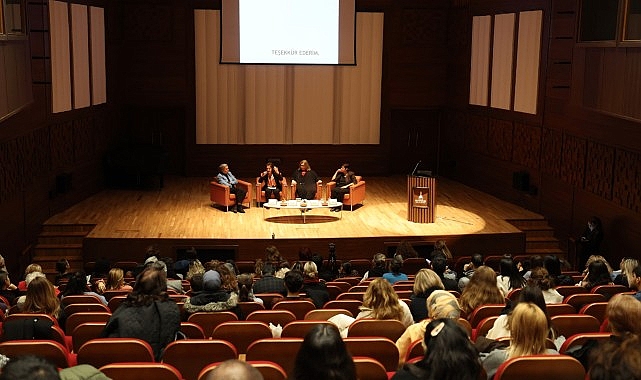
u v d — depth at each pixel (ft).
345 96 66.28
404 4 65.26
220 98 64.90
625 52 38.88
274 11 61.16
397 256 29.94
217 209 52.34
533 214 52.47
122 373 12.81
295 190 53.21
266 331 17.89
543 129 51.80
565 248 49.06
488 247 46.37
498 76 57.77
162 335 15.10
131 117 65.00
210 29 63.67
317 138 66.59
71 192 52.19
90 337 18.11
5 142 39.99
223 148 65.67
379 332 17.87
